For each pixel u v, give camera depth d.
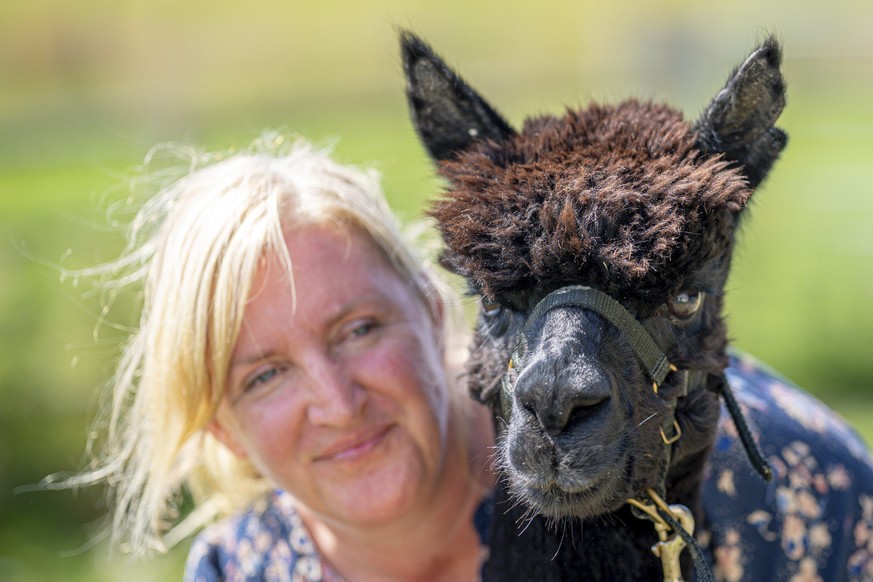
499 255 3.78
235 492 5.34
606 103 4.65
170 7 32.56
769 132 4.11
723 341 4.08
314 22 33.31
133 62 31.56
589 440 3.57
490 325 4.14
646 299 3.73
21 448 9.48
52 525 9.45
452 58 30.36
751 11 32.88
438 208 4.12
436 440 4.62
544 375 3.54
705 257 3.76
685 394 3.94
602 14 33.03
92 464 5.89
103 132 19.75
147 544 5.55
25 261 9.70
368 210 4.73
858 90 23.20
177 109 21.66
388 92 25.66
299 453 4.52
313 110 23.78
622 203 3.66
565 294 3.71
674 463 4.08
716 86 22.44
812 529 4.66
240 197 4.46
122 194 10.34
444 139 4.60
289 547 5.06
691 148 3.99
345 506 4.55
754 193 4.18
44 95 28.66
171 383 4.57
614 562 4.11
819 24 31.95
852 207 14.09
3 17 30.73
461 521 4.97
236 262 4.32
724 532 4.65
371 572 4.97
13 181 15.19
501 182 3.92
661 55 27.77
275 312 4.39
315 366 4.39
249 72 31.73
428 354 4.69
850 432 5.18
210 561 5.23
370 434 4.49
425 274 5.09
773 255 13.05
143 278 5.98
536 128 4.40
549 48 31.83
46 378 9.38
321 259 4.46
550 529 4.15
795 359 11.70
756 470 4.31
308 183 4.63
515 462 3.67
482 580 4.59
